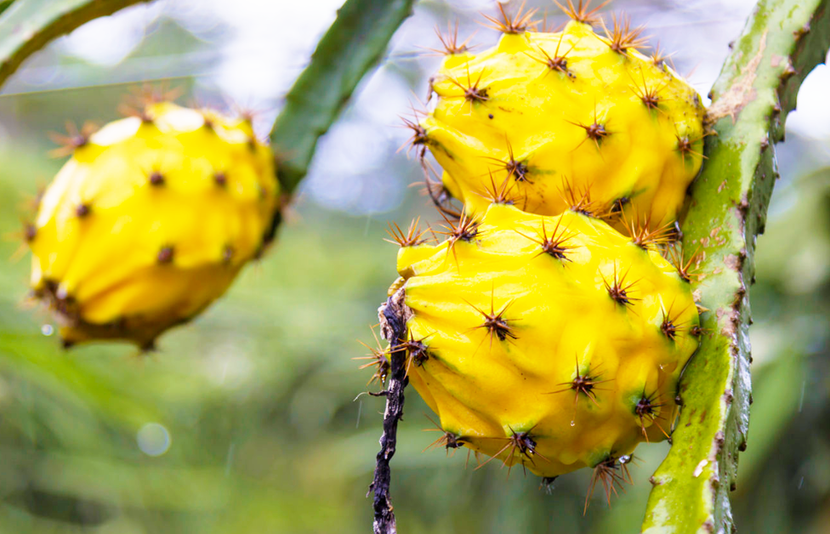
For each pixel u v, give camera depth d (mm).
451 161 995
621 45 994
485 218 962
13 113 2988
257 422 2166
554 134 982
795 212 1601
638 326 947
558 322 942
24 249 1104
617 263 952
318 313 1964
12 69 1061
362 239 2852
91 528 1938
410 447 1803
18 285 1216
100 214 1055
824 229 1558
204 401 2072
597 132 979
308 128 1122
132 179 1060
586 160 981
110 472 1635
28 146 2221
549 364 942
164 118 1079
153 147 1067
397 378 950
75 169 1068
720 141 1001
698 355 961
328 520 2133
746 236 987
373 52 1123
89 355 1414
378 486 943
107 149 1067
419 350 948
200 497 1817
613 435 954
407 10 1125
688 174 996
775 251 1595
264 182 1103
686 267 974
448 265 955
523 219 959
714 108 1007
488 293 945
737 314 966
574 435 950
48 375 1218
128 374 1530
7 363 1259
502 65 989
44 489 1851
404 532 1904
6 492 1757
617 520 1473
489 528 1777
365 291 2203
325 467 2160
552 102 983
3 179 1568
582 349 941
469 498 1825
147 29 2980
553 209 986
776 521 1466
